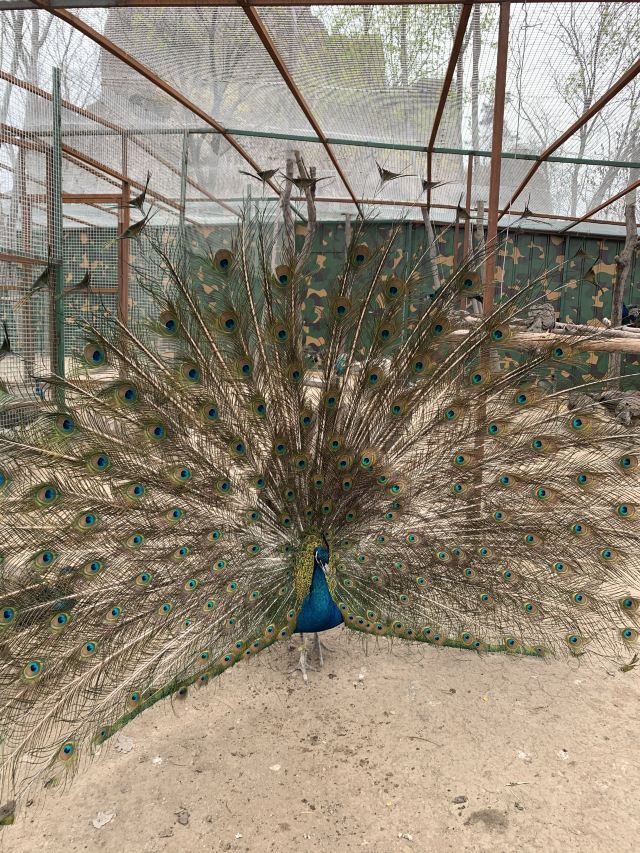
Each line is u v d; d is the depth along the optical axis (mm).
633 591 4305
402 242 12680
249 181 11664
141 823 2666
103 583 3027
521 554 3549
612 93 5781
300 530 3521
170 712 3461
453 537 3561
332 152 8789
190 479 3219
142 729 3316
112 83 7051
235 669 3889
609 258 13062
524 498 3555
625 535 3480
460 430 3564
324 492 3494
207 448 3307
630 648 3670
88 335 3203
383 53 5641
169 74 6348
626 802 2752
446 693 3602
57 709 2643
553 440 3508
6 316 7012
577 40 5441
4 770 2605
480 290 3514
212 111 7598
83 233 13141
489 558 3555
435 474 3582
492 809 2727
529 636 3592
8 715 2613
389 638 4242
